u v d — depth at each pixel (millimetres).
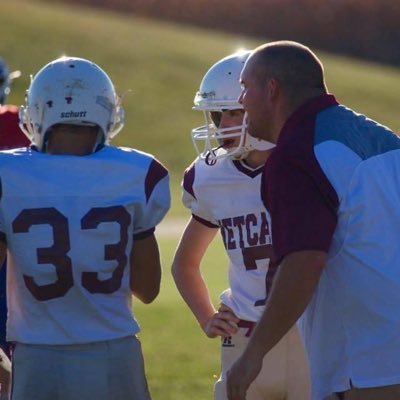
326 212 12625
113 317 13461
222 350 15359
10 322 13688
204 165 15484
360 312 12938
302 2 163125
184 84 117500
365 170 12875
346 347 13078
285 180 12695
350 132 13078
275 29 163000
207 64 125812
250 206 14961
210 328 15227
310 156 12742
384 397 12906
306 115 13141
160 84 116500
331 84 125188
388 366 12859
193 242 15945
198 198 15477
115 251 13445
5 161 13492
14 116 19031
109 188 13500
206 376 25141
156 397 23328
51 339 13266
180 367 25969
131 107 109125
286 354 14891
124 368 13484
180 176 90062
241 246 15062
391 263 12836
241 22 163625
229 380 12719
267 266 14867
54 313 13320
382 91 124625
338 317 13125
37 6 141500
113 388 13422
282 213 12656
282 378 14938
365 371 12953
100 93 13758
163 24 152750
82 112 13602
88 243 13320
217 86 15141
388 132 13461
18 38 122062
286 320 12484
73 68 13750
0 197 13367
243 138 14883
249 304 14977
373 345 12891
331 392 13227
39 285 13297
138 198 13602
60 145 13758
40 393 13258
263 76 13297
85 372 13281
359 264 12859
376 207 12844
